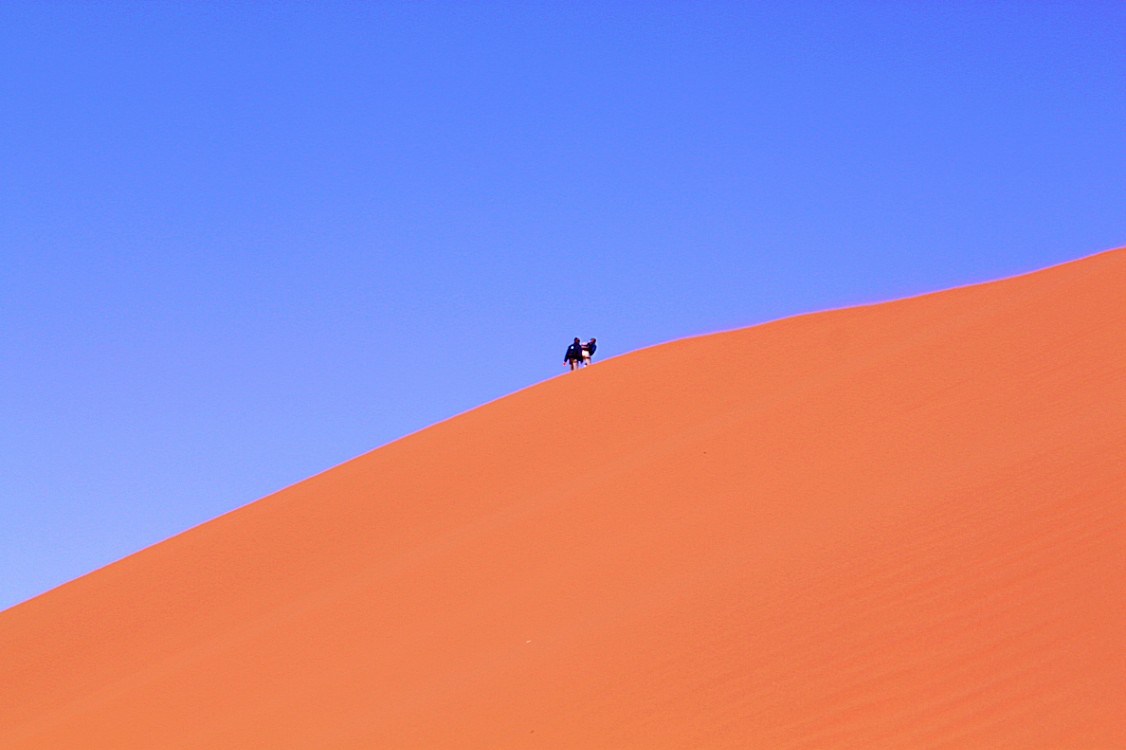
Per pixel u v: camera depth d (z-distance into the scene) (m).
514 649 13.12
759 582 11.94
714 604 11.77
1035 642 8.40
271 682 15.45
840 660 9.27
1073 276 23.44
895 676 8.67
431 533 22.12
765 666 9.69
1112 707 7.12
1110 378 15.48
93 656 21.84
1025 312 21.25
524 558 17.27
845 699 8.59
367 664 14.79
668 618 11.88
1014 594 9.33
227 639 19.16
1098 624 8.29
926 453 15.16
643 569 14.62
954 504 12.05
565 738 9.67
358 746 11.28
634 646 11.36
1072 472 11.65
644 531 16.44
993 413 15.95
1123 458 11.48
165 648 20.55
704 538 14.98
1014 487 11.89
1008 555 10.13
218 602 22.64
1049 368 17.20
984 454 13.92
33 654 23.31
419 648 14.70
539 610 14.48
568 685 10.95
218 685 16.14
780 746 8.20
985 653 8.52
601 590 14.37
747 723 8.77
